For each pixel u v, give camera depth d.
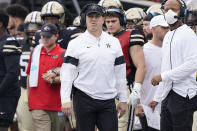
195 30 23.69
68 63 20.36
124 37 22.89
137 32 22.92
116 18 22.92
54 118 25.09
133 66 23.14
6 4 47.25
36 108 24.89
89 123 20.62
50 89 24.80
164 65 21.11
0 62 24.33
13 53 24.20
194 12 23.59
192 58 20.41
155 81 20.80
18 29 31.58
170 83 20.98
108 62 20.38
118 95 21.06
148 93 23.47
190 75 20.91
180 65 20.58
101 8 20.44
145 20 25.42
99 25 20.41
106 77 20.41
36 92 24.92
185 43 20.52
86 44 20.33
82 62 20.33
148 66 23.34
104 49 20.38
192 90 20.95
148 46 23.39
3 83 24.14
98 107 20.52
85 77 20.42
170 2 21.02
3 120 24.56
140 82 22.34
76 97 20.64
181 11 20.95
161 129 21.48
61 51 24.91
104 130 20.55
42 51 24.97
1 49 24.19
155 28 23.20
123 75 20.83
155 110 23.30
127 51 22.92
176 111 20.92
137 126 24.97
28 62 25.86
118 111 21.23
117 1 24.38
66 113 20.22
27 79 25.64
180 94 20.89
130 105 22.59
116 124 20.67
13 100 24.58
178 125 21.00
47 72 24.48
